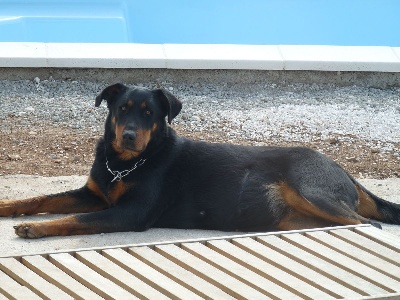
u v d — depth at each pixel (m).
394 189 8.77
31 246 6.83
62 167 9.32
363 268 5.92
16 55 11.68
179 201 7.57
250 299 5.41
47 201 7.66
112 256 6.03
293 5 17.69
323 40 16.28
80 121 10.70
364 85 12.32
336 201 7.25
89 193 7.77
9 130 10.28
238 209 7.50
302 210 7.39
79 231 7.17
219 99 11.61
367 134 10.67
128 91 7.54
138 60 11.78
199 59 11.91
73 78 11.87
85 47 12.24
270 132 10.59
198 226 7.58
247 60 11.96
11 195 8.19
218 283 5.65
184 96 11.60
